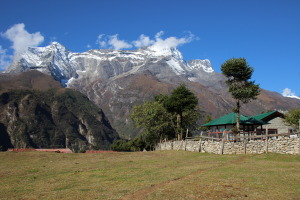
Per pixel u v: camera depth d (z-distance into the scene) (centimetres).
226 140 4481
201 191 1881
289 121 6247
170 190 1925
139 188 2027
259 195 1762
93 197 1844
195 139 5316
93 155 4759
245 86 4984
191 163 3328
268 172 2486
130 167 3100
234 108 5003
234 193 1816
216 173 2502
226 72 5059
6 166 3494
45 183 2386
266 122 6200
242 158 3638
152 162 3516
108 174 2670
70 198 1850
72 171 2961
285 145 3650
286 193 1791
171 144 6269
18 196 1986
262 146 3900
